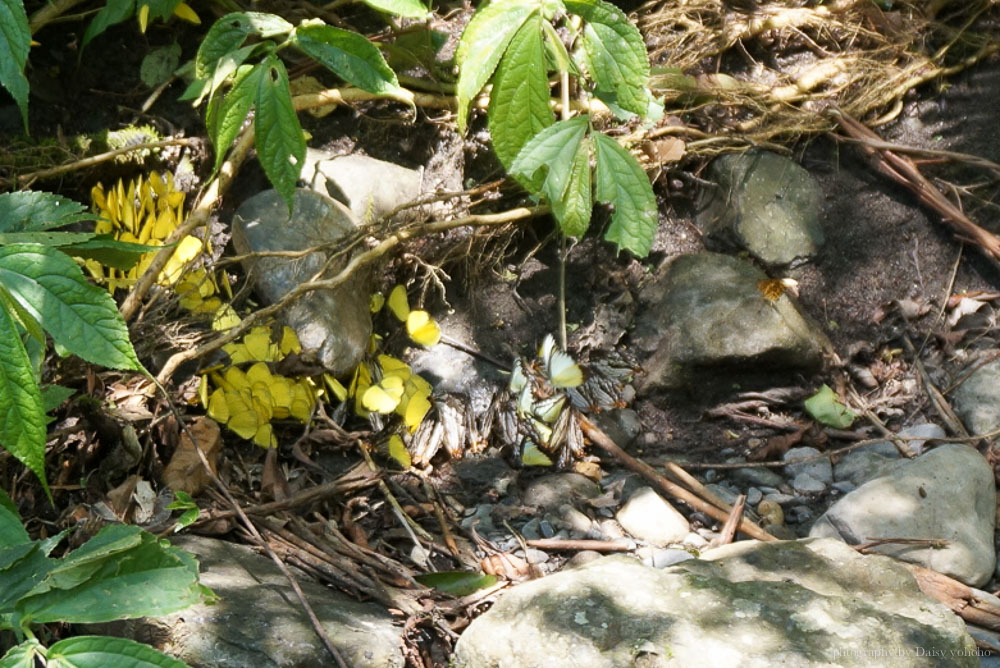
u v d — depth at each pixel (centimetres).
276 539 208
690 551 212
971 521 214
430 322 228
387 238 222
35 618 180
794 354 227
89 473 210
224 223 229
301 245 223
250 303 224
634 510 215
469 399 227
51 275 185
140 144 227
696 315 228
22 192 194
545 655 196
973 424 224
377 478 215
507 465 221
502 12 212
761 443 225
